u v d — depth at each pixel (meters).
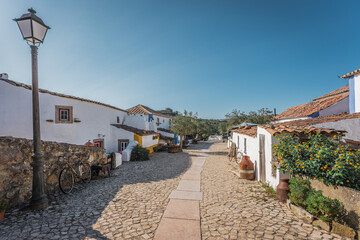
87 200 5.91
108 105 17.17
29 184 5.68
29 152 5.73
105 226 4.29
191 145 30.09
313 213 4.41
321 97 19.02
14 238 3.76
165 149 22.20
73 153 7.84
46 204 5.27
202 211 5.14
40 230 4.07
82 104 14.77
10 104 11.91
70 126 13.82
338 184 4.28
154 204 5.63
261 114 23.16
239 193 6.64
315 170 4.70
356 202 3.91
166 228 4.21
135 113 23.58
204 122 43.56
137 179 8.77
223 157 16.62
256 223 4.41
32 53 5.09
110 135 17.59
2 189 4.88
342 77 10.86
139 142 17.16
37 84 5.16
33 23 4.86
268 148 7.18
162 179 8.76
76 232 4.01
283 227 4.19
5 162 4.97
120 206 5.46
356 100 10.06
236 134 16.58
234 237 3.84
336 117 8.52
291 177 5.61
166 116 32.78
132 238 3.81
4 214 4.77
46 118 12.70
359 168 4.27
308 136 5.77
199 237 3.85
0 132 11.69
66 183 7.30
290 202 5.15
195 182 8.20
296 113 17.20
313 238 3.75
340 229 3.86
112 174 9.89
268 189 6.65
